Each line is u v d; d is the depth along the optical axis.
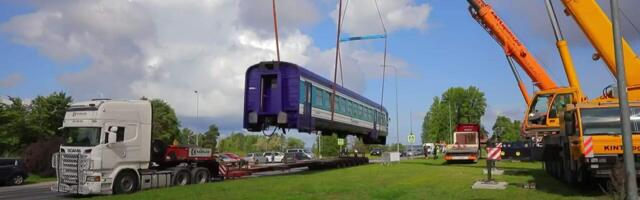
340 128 35.44
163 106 72.62
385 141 50.50
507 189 18.84
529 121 26.02
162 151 23.92
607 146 16.52
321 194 17.83
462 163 41.81
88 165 20.62
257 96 27.62
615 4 12.02
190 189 20.62
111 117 21.36
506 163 40.06
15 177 30.30
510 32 28.55
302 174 29.81
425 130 106.56
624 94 11.84
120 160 21.48
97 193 20.80
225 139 123.50
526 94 28.52
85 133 21.03
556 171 23.09
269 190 19.52
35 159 35.78
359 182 22.66
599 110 17.20
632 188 11.57
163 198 17.67
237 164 29.47
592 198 15.91
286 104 27.62
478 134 44.06
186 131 99.50
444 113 97.56
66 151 21.34
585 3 21.36
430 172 29.00
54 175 35.91
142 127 22.56
